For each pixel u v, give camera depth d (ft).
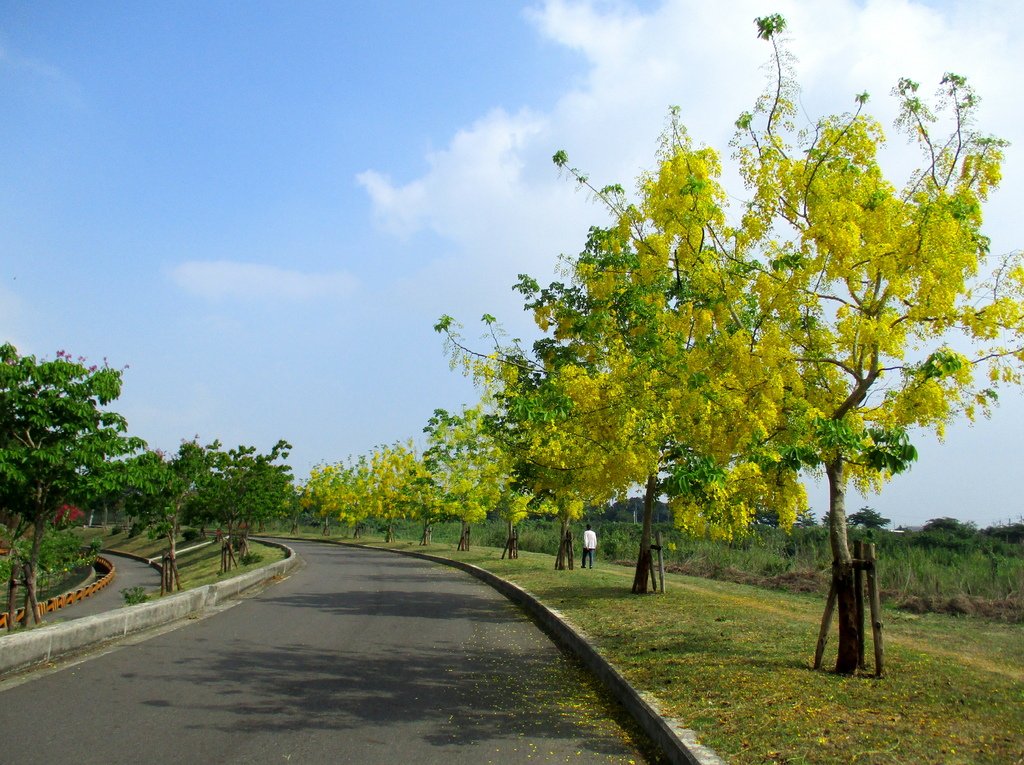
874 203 23.25
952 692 19.33
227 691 21.77
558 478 41.96
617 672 23.13
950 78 24.29
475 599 49.01
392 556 99.60
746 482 28.32
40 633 25.40
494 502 86.99
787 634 28.78
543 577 56.18
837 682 20.51
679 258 30.48
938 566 49.90
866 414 24.21
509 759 16.22
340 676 24.25
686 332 29.48
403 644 30.78
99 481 38.09
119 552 151.84
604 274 35.78
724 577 60.13
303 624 35.96
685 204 28.60
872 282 23.85
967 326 22.17
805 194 24.47
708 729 16.79
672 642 27.66
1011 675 21.99
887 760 14.17
